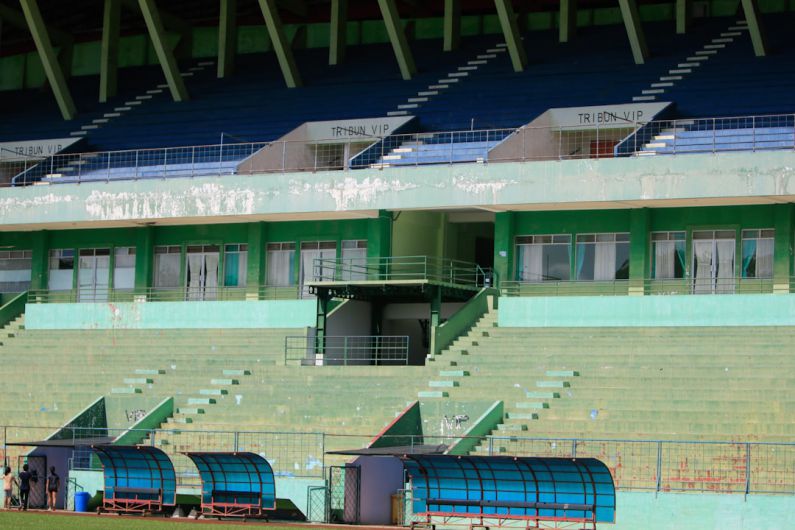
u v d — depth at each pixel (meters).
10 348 54.41
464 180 51.09
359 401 44.16
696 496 34.03
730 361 42.97
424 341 54.41
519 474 33.34
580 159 49.50
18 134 65.38
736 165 47.41
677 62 56.94
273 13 62.56
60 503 41.56
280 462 41.84
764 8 60.00
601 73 57.56
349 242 54.97
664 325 47.41
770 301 46.03
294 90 62.81
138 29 70.38
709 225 49.88
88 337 55.00
